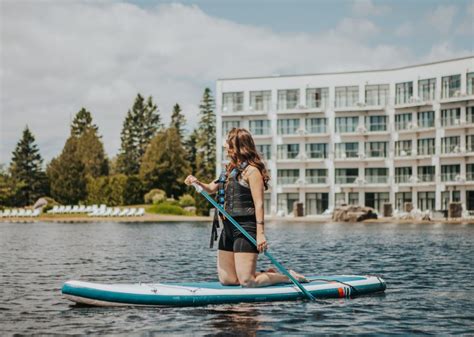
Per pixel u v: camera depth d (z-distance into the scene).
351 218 56.75
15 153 100.56
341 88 75.44
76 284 8.70
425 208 71.94
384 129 74.12
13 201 95.31
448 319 8.21
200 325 7.66
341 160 75.19
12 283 12.05
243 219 8.86
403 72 72.88
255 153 8.87
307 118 76.75
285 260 17.19
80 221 55.53
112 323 7.79
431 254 19.17
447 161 70.12
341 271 14.37
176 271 14.15
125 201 86.44
